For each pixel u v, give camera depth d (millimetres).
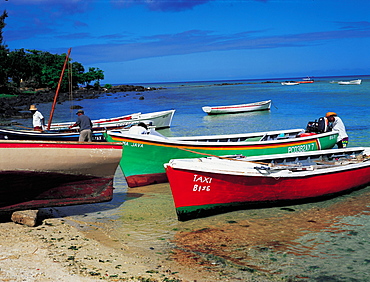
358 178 11117
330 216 9086
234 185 9055
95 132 15750
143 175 12078
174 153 12016
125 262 6551
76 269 6094
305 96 55656
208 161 9578
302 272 6359
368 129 21469
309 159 11484
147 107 46500
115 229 8188
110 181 9273
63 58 96375
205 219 8953
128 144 11633
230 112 35719
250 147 13000
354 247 7312
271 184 9438
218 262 6688
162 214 9258
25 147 8195
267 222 8719
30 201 8664
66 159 8547
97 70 105188
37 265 6137
